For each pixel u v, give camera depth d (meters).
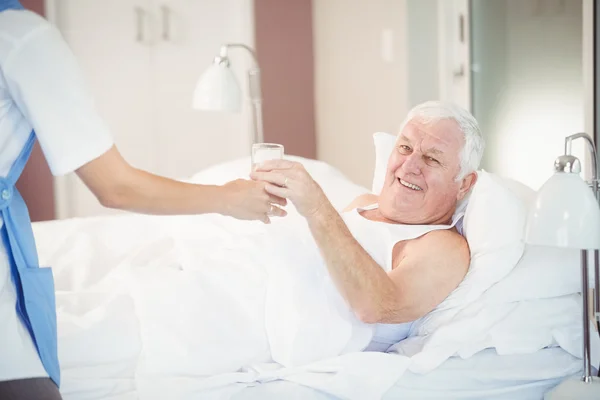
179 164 4.02
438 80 3.33
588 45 2.54
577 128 2.67
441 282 1.73
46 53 1.26
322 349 1.68
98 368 1.58
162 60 3.92
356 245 1.65
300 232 1.91
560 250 1.81
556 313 1.76
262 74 4.01
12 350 1.23
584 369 1.62
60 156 1.28
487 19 3.07
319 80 4.12
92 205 3.86
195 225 2.34
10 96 1.27
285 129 4.11
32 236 1.34
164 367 1.58
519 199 1.82
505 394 1.67
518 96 2.93
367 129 3.77
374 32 3.62
